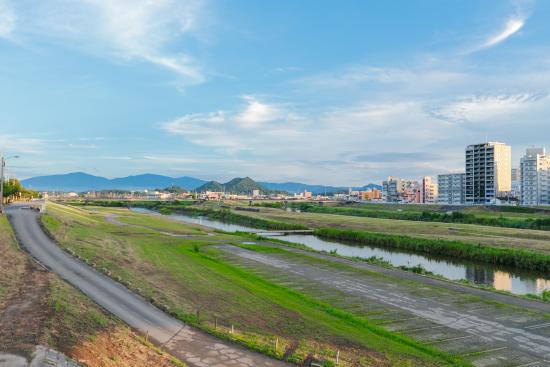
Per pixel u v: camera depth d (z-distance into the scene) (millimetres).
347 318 40469
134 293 40844
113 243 70688
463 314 42938
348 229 133750
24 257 49594
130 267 53438
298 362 28469
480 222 150375
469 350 33531
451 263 80125
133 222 129750
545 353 33219
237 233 115500
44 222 76062
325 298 48031
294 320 37812
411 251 95062
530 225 132000
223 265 65750
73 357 24234
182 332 32656
